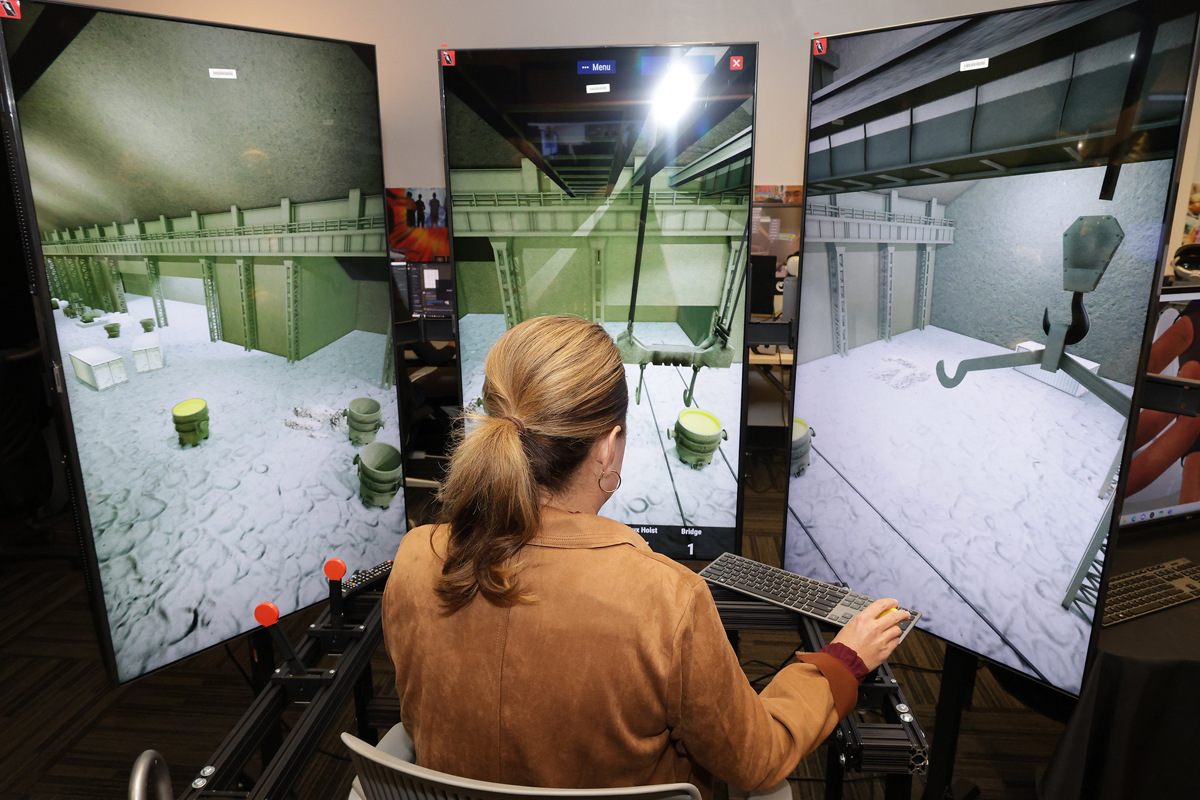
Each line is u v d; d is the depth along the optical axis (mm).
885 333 1553
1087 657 1320
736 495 2180
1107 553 1265
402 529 2086
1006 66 1273
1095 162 1188
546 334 670
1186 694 1302
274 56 1628
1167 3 1077
